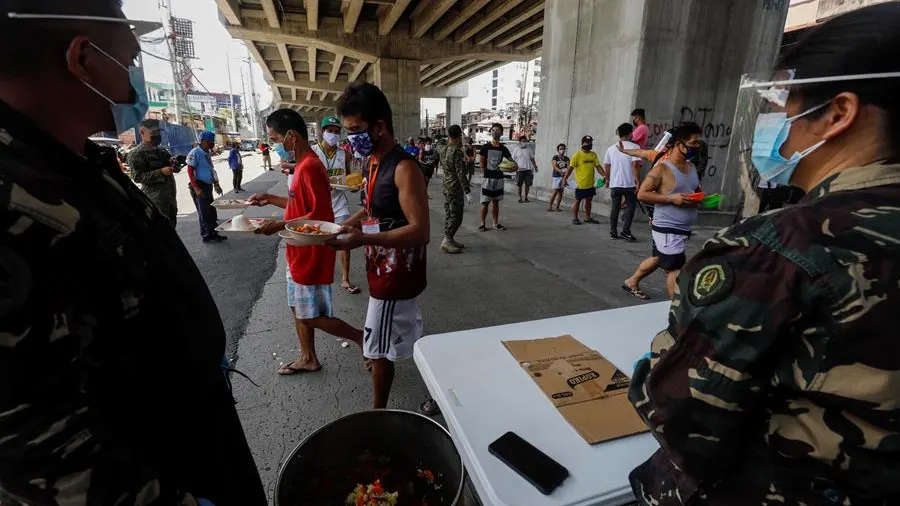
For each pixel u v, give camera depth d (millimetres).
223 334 928
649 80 7695
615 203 6301
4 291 522
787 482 624
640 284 4469
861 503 584
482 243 6176
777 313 569
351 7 16547
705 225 6992
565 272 4844
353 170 5316
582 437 1063
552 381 1263
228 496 926
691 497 735
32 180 566
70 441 562
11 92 639
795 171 742
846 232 558
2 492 609
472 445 1041
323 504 1384
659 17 7430
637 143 6531
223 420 955
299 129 2393
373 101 1792
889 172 594
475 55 23281
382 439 1458
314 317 2488
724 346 604
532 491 918
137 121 845
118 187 756
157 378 731
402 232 1795
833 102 624
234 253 5641
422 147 14703
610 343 1507
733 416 619
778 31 8031
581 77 9148
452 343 1475
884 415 535
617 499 918
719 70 7961
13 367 529
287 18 19266
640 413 761
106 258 632
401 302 2012
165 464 750
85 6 662
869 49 571
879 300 521
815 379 563
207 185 6078
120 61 751
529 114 38469
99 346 608
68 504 573
